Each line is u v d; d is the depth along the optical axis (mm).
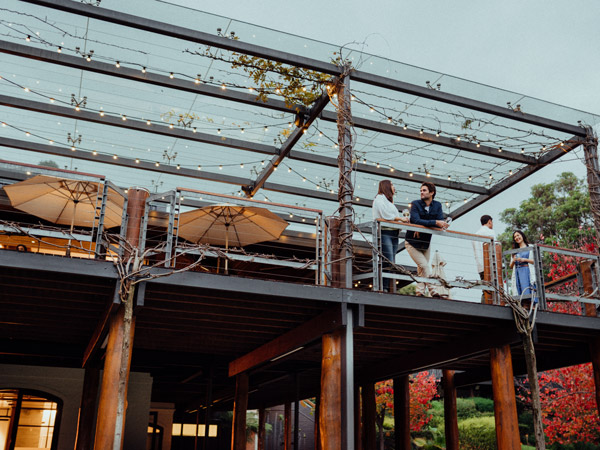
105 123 7957
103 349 6883
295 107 7691
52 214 7684
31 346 8039
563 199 20047
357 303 5762
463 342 7324
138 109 7922
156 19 6363
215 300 5945
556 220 19516
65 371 9328
